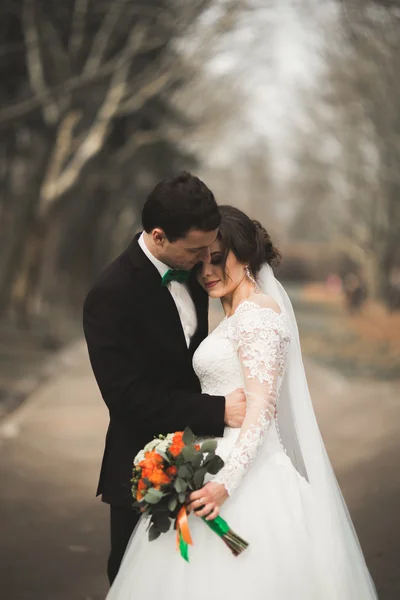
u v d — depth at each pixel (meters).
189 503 3.25
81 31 20.62
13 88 22.83
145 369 3.70
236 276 3.72
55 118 21.47
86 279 37.50
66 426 10.06
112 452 3.79
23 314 23.69
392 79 27.89
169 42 20.02
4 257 34.41
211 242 3.46
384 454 8.32
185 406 3.56
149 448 3.32
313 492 3.65
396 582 5.02
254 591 3.32
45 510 6.65
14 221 31.77
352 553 3.69
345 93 31.16
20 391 13.79
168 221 3.39
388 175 35.88
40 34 20.83
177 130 26.31
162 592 3.38
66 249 40.19
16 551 5.70
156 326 3.66
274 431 3.65
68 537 5.99
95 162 26.16
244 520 3.40
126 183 32.50
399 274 45.06
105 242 42.00
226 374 3.61
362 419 10.42
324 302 52.66
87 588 5.04
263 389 3.39
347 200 43.34
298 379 3.78
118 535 3.86
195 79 24.27
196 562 3.38
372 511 6.43
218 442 3.54
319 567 3.50
